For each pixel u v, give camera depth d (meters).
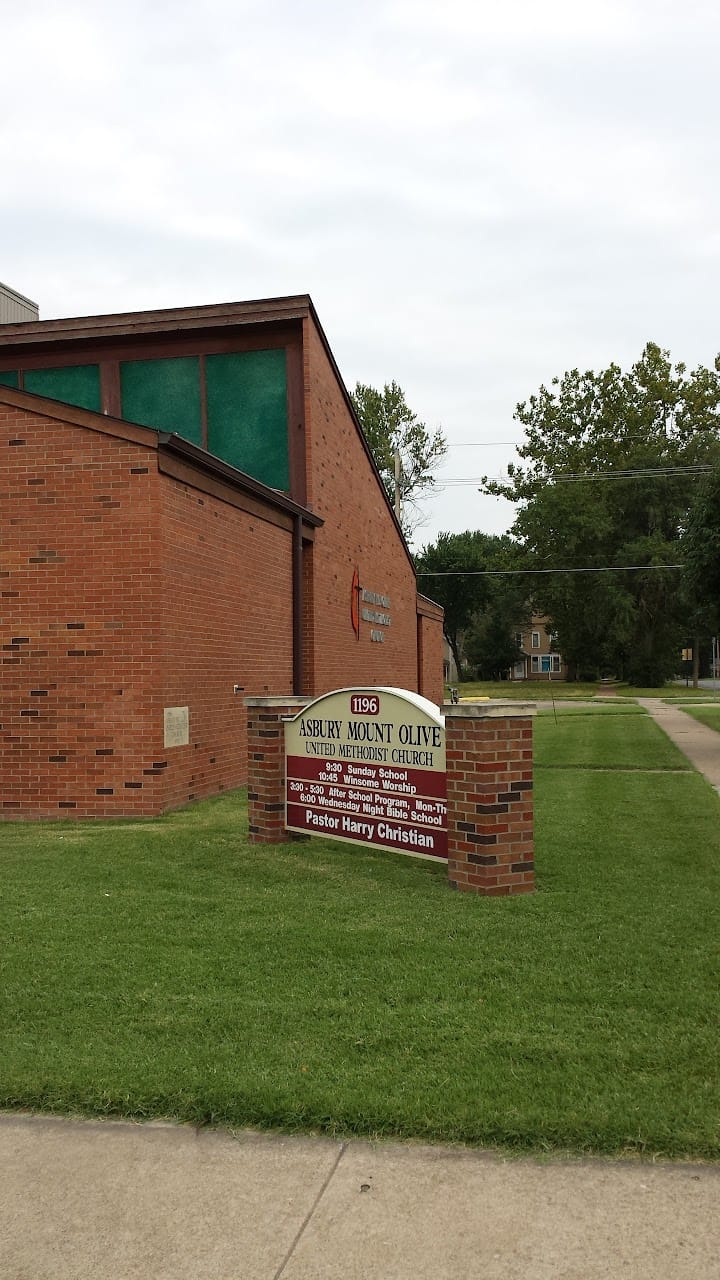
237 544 13.08
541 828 9.41
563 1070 3.92
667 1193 3.12
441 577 82.56
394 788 7.52
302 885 7.12
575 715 30.03
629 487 57.50
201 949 5.58
